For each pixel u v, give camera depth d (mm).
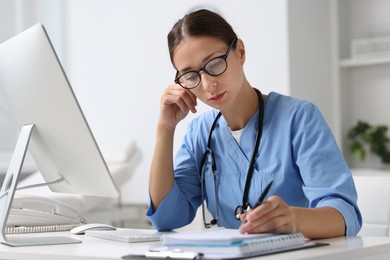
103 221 3539
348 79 4086
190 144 1810
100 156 1458
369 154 4000
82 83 4605
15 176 1502
